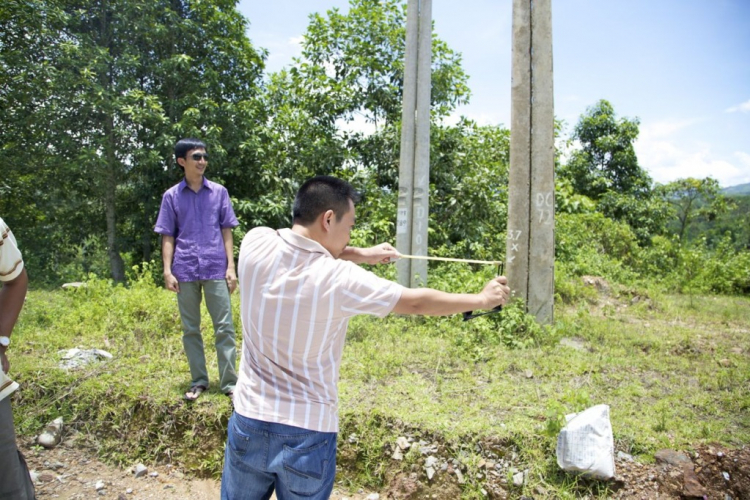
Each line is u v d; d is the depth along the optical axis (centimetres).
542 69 511
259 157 945
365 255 224
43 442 350
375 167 948
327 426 169
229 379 357
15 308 214
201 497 311
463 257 849
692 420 332
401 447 311
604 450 279
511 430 309
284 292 161
